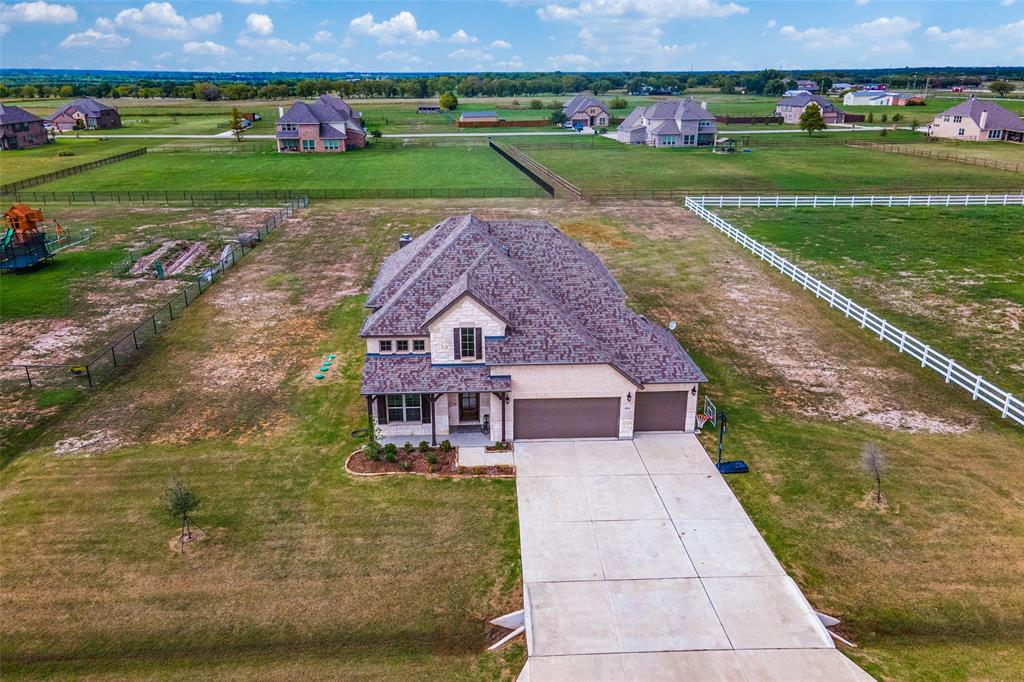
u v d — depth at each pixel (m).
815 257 57.34
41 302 47.03
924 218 70.19
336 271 54.41
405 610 20.55
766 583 21.41
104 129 161.75
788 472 27.55
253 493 26.17
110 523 24.48
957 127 135.88
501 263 30.44
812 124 142.75
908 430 30.66
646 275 53.12
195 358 38.28
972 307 45.41
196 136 147.62
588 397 29.36
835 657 18.61
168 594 21.12
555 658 18.53
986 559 22.47
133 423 31.33
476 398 30.92
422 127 169.12
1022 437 29.98
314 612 20.45
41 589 21.33
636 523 24.36
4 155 119.31
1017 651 18.98
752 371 36.69
